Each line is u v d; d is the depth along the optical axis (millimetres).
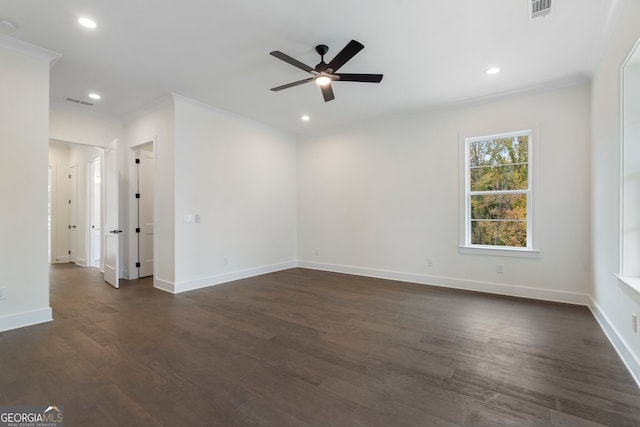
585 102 3703
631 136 2379
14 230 2963
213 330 2986
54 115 4500
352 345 2656
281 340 2758
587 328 3014
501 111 4227
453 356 2445
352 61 3287
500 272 4273
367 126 5461
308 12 2490
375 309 3627
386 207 5258
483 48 3027
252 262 5492
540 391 1960
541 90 3945
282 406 1815
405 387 2014
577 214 3771
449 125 4637
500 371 2209
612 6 2371
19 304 2996
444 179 4695
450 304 3809
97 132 4941
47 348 2566
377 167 5355
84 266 6441
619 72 2455
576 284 3795
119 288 4590
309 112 5020
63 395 1915
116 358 2404
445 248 4699
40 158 3109
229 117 5070
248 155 5406
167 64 3371
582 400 1863
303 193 6355
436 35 2801
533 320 3242
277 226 6004
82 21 2605
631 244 2395
